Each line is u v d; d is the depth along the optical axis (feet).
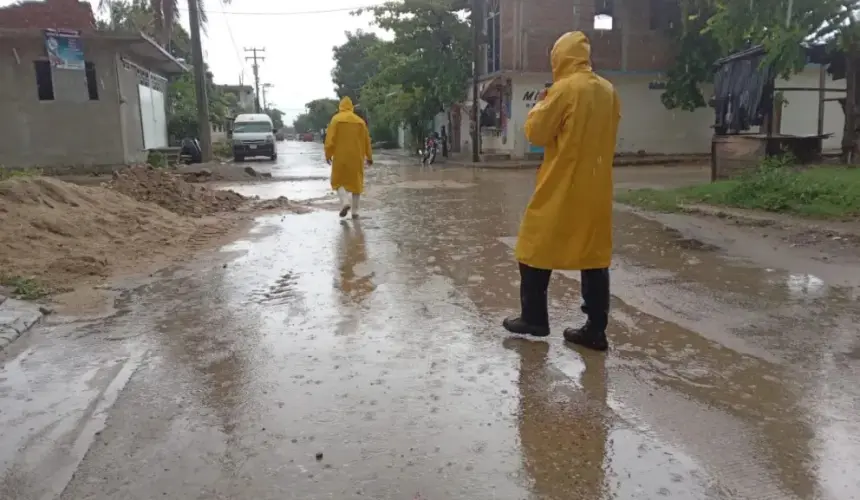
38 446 10.20
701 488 8.72
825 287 18.44
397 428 10.53
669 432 10.26
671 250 24.16
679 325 15.49
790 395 11.53
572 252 13.51
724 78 51.67
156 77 86.33
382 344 14.51
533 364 13.20
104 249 24.13
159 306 17.81
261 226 31.65
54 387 12.46
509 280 20.34
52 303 18.08
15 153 66.13
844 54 45.01
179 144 104.17
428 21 94.89
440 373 12.80
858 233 24.41
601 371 12.79
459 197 45.09
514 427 10.51
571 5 85.61
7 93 65.10
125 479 9.22
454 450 9.80
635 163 83.20
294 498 8.66
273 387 12.25
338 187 33.86
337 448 9.93
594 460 9.46
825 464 9.27
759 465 9.27
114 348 14.56
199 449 10.01
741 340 14.37
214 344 14.70
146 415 11.21
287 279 20.76
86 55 66.69
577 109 13.01
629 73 88.02
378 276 21.03
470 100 98.73
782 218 28.53
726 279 19.63
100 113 67.56
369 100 140.56
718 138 44.68
